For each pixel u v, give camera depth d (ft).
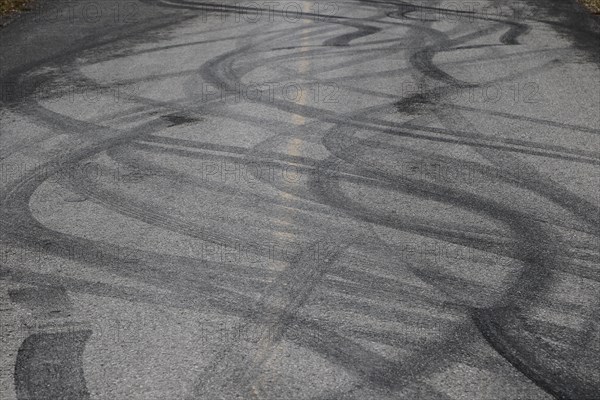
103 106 28.89
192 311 14.94
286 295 15.53
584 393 12.63
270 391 12.57
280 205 19.92
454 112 28.04
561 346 13.91
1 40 40.09
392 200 20.29
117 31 42.29
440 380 12.89
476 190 20.99
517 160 23.25
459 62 35.53
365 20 45.27
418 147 24.41
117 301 15.31
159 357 13.46
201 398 12.40
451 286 15.93
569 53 37.09
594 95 29.99
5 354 13.55
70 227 18.70
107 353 13.57
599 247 17.76
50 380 12.84
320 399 12.37
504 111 28.09
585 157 23.50
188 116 27.63
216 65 35.06
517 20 45.19
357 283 16.02
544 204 20.12
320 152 23.89
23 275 16.39
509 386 12.76
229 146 24.45
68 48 38.32
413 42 39.63
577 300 15.46
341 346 13.82
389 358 13.47
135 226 18.74
